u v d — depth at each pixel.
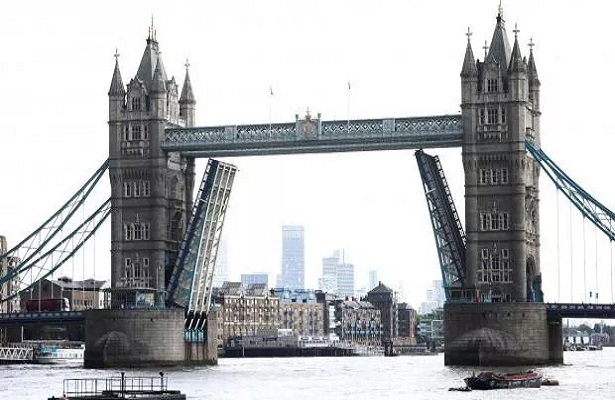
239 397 171.88
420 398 168.25
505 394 173.00
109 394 156.38
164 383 195.50
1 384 195.12
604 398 165.75
